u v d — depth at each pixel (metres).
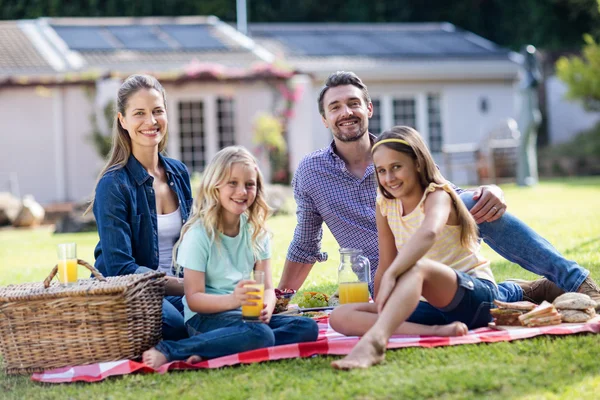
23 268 7.61
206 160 16.48
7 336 3.44
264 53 18.17
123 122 4.08
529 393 2.75
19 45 17.80
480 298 3.49
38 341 3.42
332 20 28.27
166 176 4.22
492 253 6.80
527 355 3.15
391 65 18.19
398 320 3.17
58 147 15.98
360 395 2.80
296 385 2.96
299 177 4.54
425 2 28.62
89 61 16.78
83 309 3.38
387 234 3.76
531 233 3.89
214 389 3.00
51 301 3.37
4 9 25.91
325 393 2.83
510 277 5.28
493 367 3.00
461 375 2.92
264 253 3.76
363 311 3.49
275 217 11.45
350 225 4.43
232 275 3.66
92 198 4.08
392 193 3.58
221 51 18.09
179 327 3.72
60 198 16.02
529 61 15.75
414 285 3.20
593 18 27.45
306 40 20.27
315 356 3.35
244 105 16.69
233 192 3.58
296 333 3.52
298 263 4.73
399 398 2.77
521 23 28.69
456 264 3.59
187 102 16.38
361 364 3.06
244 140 16.75
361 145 4.45
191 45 18.41
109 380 3.27
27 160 15.92
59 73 16.22
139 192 4.04
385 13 28.41
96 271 3.51
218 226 3.63
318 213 4.58
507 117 19.27
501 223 3.88
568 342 3.27
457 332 3.39
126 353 3.42
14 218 14.00
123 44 18.14
